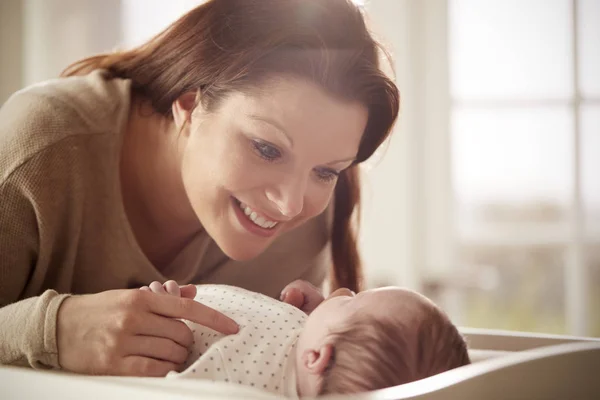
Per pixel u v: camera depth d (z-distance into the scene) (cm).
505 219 187
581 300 181
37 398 62
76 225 99
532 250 185
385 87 91
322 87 86
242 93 88
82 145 98
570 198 182
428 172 189
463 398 53
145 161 106
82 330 75
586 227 181
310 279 127
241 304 88
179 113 99
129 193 108
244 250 96
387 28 190
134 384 56
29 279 98
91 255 103
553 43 183
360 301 79
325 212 124
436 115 189
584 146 181
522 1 185
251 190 90
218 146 90
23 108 99
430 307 78
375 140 97
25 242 93
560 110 183
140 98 106
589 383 63
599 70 180
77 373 76
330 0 92
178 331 77
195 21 100
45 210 94
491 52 187
